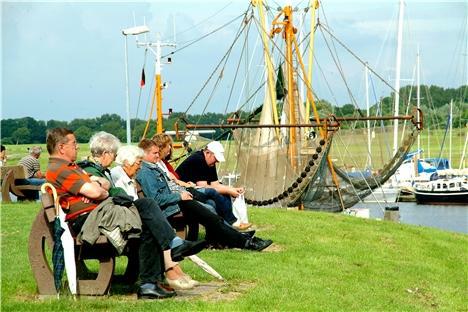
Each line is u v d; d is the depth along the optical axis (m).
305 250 12.73
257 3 31.78
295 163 30.27
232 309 8.42
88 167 9.28
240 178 31.09
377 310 9.41
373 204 55.06
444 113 92.94
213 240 12.24
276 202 30.05
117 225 8.41
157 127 35.69
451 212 57.09
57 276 8.56
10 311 8.08
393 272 11.97
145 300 8.70
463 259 13.98
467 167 81.56
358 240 14.37
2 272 9.83
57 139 8.65
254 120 36.69
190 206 11.30
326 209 31.16
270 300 8.94
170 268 9.23
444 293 11.27
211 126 28.98
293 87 32.34
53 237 8.66
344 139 31.84
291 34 32.19
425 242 15.05
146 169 10.67
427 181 68.06
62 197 8.59
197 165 12.80
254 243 12.12
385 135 31.88
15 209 17.27
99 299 8.57
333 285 10.34
